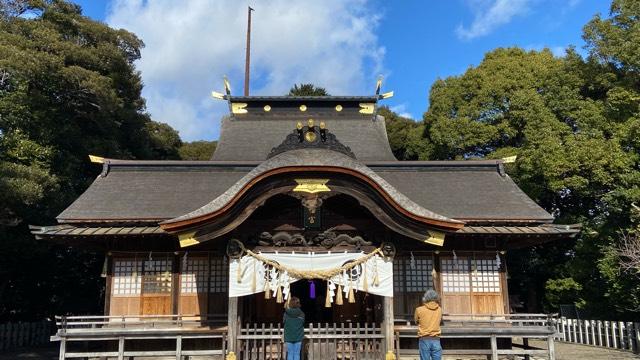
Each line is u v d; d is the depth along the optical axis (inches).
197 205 609.6
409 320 580.1
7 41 791.1
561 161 823.1
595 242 796.6
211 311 577.6
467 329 511.5
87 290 1045.2
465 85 1207.6
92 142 952.9
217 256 590.2
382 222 464.4
